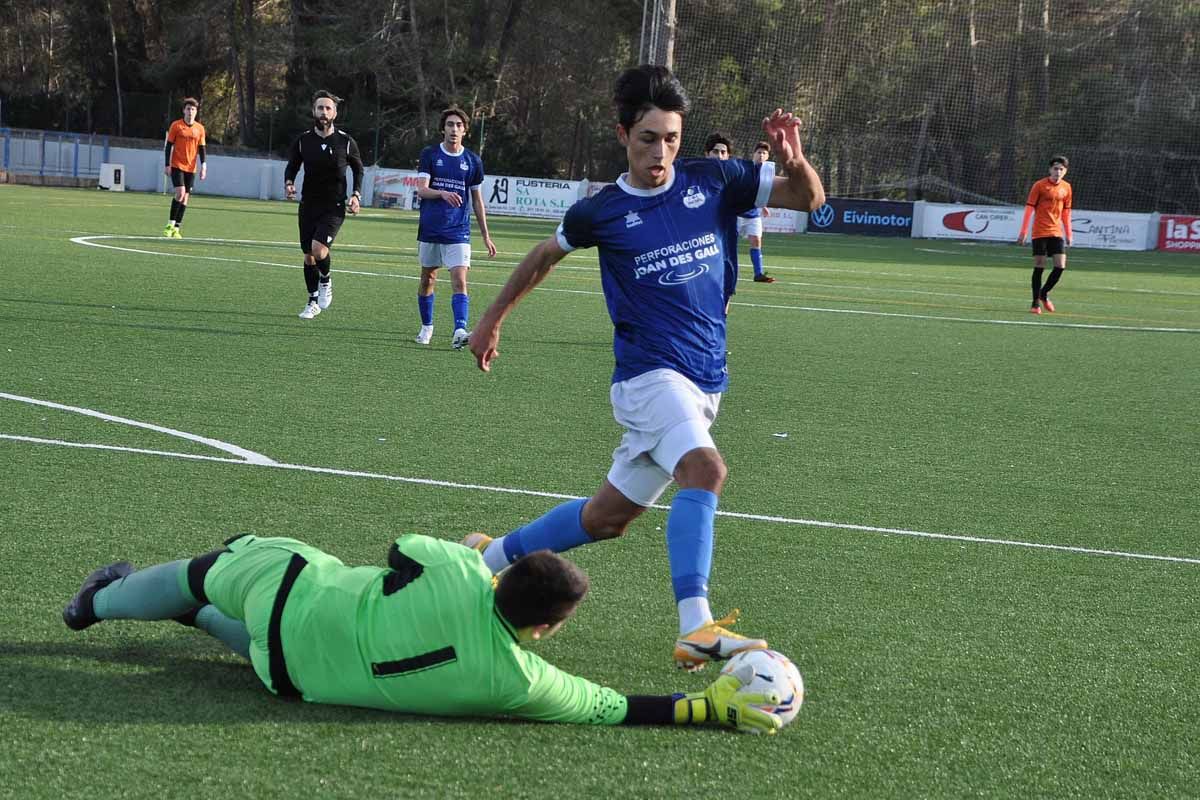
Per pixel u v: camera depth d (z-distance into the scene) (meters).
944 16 80.12
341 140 20.33
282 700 5.89
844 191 77.94
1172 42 79.19
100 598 6.29
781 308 27.06
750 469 11.60
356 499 9.71
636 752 5.57
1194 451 13.46
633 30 90.38
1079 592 8.39
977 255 51.53
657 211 6.83
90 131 94.62
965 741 5.91
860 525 9.83
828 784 5.38
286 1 95.88
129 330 18.05
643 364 6.77
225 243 36.41
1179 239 61.66
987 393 16.86
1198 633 7.65
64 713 5.61
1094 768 5.69
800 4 78.31
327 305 21.16
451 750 5.45
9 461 10.22
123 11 100.12
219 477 10.12
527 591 5.47
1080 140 78.44
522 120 96.31
